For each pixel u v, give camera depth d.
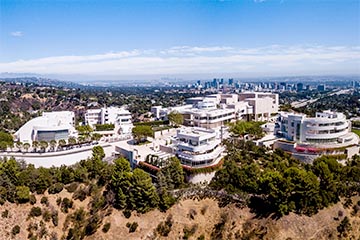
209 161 103.38
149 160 108.94
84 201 94.62
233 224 89.00
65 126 130.12
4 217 87.88
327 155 112.31
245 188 94.19
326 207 92.38
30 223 88.19
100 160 106.56
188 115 174.00
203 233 88.44
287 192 87.50
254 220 89.19
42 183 94.50
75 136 134.00
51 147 121.56
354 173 100.12
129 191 91.75
